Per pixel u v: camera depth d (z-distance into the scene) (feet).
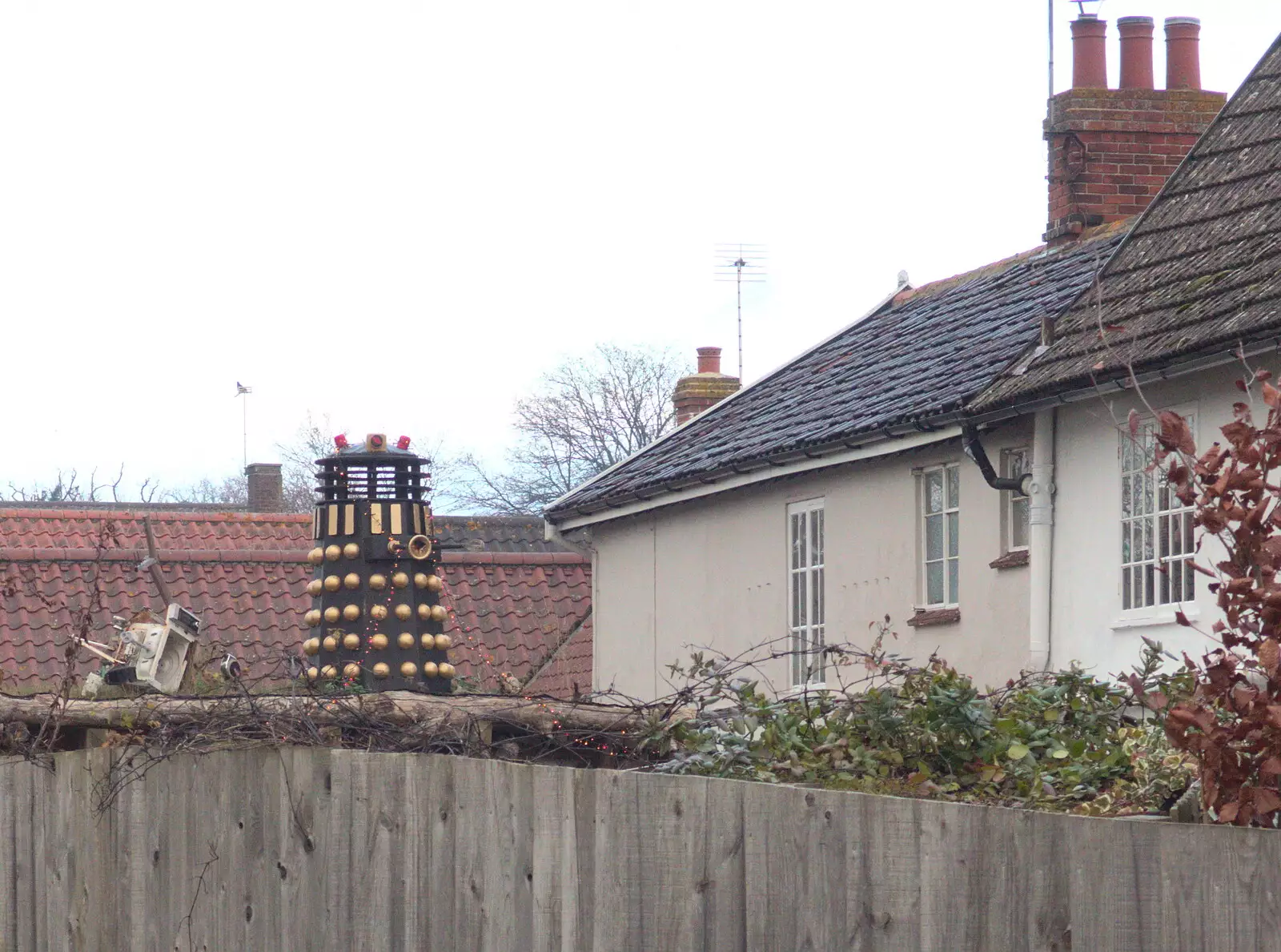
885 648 43.24
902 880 13.97
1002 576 38.86
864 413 44.68
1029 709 21.21
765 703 21.06
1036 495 36.37
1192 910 12.48
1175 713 13.62
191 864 21.47
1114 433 34.32
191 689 32.86
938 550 42.11
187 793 21.62
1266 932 12.12
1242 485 13.78
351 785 19.08
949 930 13.66
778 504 48.98
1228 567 14.20
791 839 14.76
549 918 16.66
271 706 22.07
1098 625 34.63
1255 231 33.12
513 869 17.11
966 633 40.16
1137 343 32.12
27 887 24.94
